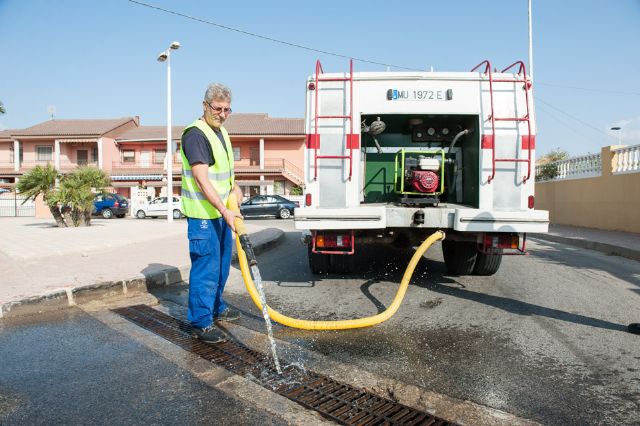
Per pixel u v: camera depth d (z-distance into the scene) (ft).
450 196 21.16
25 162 135.64
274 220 77.61
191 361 10.96
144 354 11.41
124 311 15.56
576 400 9.09
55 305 15.88
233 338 12.70
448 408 8.77
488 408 8.76
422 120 19.92
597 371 10.52
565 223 53.11
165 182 127.75
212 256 12.35
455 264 21.20
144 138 131.64
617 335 13.05
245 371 10.42
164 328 13.64
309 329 13.52
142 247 30.37
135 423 8.05
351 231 17.72
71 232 43.55
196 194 12.28
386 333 13.26
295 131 128.36
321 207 17.80
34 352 11.49
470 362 11.07
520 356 11.45
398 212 17.53
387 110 17.90
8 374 10.12
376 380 10.02
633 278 21.50
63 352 11.50
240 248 13.57
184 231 44.88
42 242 32.89
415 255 16.51
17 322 14.19
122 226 54.60
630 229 41.57
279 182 128.26
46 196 52.01
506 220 17.21
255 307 16.24
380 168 21.94
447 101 17.85
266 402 8.92
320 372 10.42
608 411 8.65
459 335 13.08
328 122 17.87
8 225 57.62
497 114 17.78
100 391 9.29
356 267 23.77
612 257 29.14
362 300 17.07
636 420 8.31
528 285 19.58
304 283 20.10
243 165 131.54
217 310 14.15
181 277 20.95
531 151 17.74
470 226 17.16
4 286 16.87
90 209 54.80
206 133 12.41
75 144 135.13
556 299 17.17
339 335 13.09
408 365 10.87
